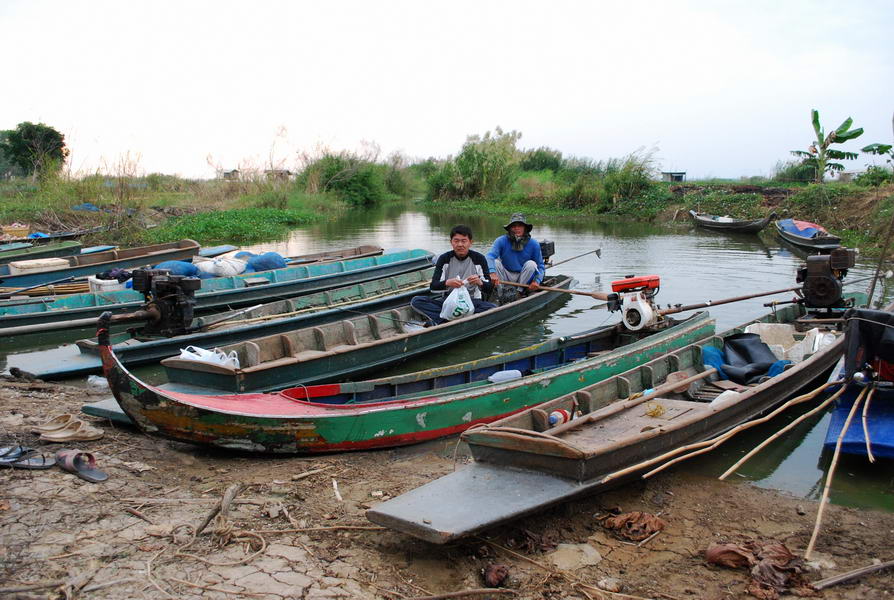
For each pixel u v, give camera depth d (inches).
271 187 1346.0
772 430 246.7
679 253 694.5
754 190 1074.1
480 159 1640.0
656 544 166.1
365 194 1644.9
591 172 1486.2
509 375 265.6
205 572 143.5
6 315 367.6
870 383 226.2
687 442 203.8
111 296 409.4
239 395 230.5
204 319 361.1
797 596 143.6
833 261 341.4
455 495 163.0
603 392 233.8
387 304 428.8
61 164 952.9
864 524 177.9
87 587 135.6
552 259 663.1
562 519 176.2
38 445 210.4
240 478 196.5
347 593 138.8
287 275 490.9
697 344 277.7
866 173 936.9
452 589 144.3
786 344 306.7
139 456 210.5
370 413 217.8
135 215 916.0
